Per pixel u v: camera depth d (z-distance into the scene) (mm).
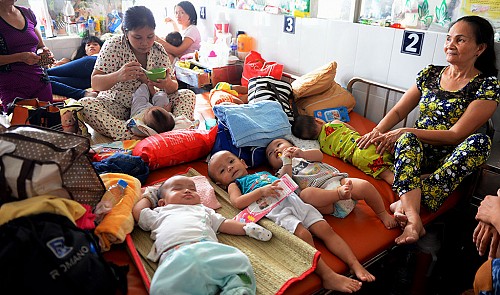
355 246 1588
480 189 1851
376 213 1751
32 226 1090
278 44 3240
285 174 1758
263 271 1402
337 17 2844
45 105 2320
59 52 3934
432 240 1858
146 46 2439
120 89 2596
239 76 3498
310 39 2957
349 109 2709
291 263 1454
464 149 1797
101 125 2400
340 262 1506
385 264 1791
